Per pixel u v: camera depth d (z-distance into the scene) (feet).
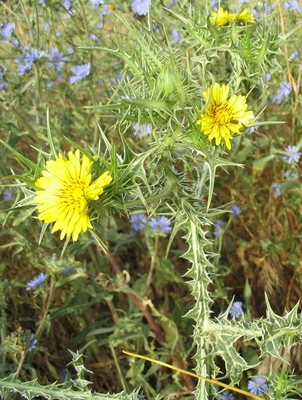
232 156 1.32
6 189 1.30
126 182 0.70
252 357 1.10
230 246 1.36
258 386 0.99
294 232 1.36
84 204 0.67
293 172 1.41
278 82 1.42
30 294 1.31
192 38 0.95
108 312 1.29
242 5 1.40
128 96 0.75
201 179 0.85
